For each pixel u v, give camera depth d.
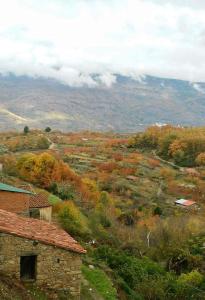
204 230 54.31
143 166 145.38
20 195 37.72
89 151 164.12
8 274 19.81
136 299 28.48
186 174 139.75
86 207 67.38
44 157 77.94
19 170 76.50
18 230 20.36
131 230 56.53
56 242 20.70
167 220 58.91
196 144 161.00
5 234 19.73
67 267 20.92
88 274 28.44
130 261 35.16
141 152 173.25
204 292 33.31
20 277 20.38
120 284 29.31
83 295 24.25
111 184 114.69
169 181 128.75
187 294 32.19
